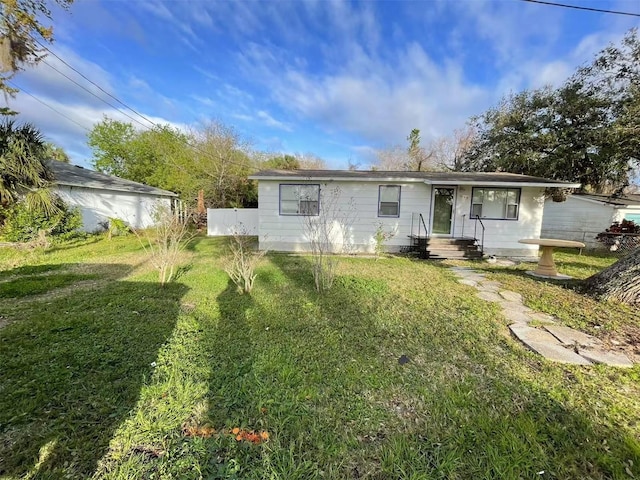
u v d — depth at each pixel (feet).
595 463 5.61
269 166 81.66
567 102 41.65
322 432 6.40
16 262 23.89
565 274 23.13
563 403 7.41
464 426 6.57
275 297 15.89
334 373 8.72
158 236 19.80
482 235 32.89
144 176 77.97
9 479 5.17
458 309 14.47
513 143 47.01
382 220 33.45
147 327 11.69
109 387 7.79
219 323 12.34
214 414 6.86
